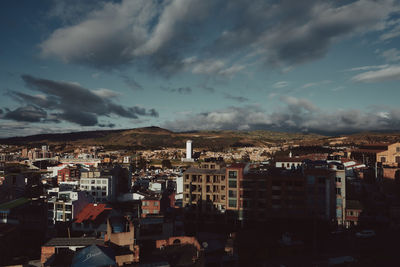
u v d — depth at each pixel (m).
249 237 84.94
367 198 120.38
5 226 83.56
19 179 139.50
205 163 119.62
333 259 71.19
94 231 94.31
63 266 54.75
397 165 137.75
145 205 117.00
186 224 110.12
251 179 104.81
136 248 54.81
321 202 97.94
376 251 78.06
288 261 73.19
